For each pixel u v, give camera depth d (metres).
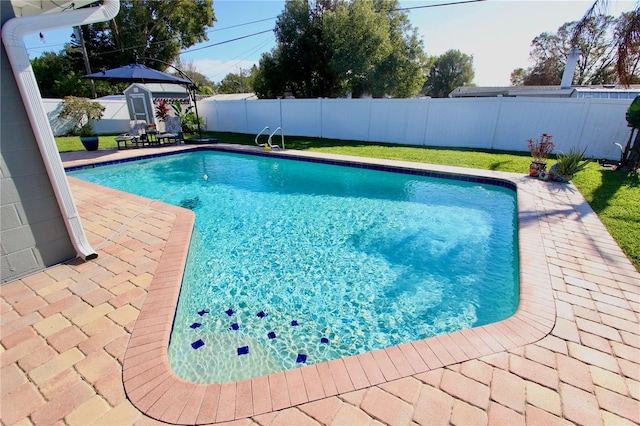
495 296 3.46
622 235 3.88
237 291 3.52
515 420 1.61
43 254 3.03
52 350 2.04
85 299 2.58
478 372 1.90
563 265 3.19
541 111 9.40
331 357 2.62
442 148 10.59
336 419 1.61
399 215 5.73
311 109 13.23
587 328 2.29
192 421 1.60
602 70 21.17
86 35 21.45
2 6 2.48
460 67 39.91
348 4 16.05
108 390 1.77
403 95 20.11
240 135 14.66
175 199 6.68
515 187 6.18
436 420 1.61
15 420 1.60
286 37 17.22
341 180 8.12
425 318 3.12
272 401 1.71
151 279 2.89
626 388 1.79
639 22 5.91
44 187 2.94
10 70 2.60
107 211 4.77
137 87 12.10
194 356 2.56
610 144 8.75
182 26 23.42
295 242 4.72
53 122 13.45
